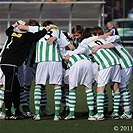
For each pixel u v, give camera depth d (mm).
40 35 26766
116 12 75812
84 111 30344
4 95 27453
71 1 61000
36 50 26766
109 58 26422
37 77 26578
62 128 24438
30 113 28281
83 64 26375
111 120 26703
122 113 28703
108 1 76188
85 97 36938
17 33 27359
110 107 31750
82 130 23859
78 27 28516
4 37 56438
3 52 27297
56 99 26703
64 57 26969
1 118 27734
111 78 26750
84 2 56562
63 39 26922
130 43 66750
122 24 67500
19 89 27844
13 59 26859
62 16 58156
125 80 27359
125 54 27641
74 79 26484
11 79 26969
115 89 27047
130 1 80438
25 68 28656
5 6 56344
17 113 28125
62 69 27250
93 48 26750
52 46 26609
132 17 78938
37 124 25656
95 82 28031
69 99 26906
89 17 58250
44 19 58094
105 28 64375
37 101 26750
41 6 57031
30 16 57469
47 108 31609
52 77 26531
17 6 56625
